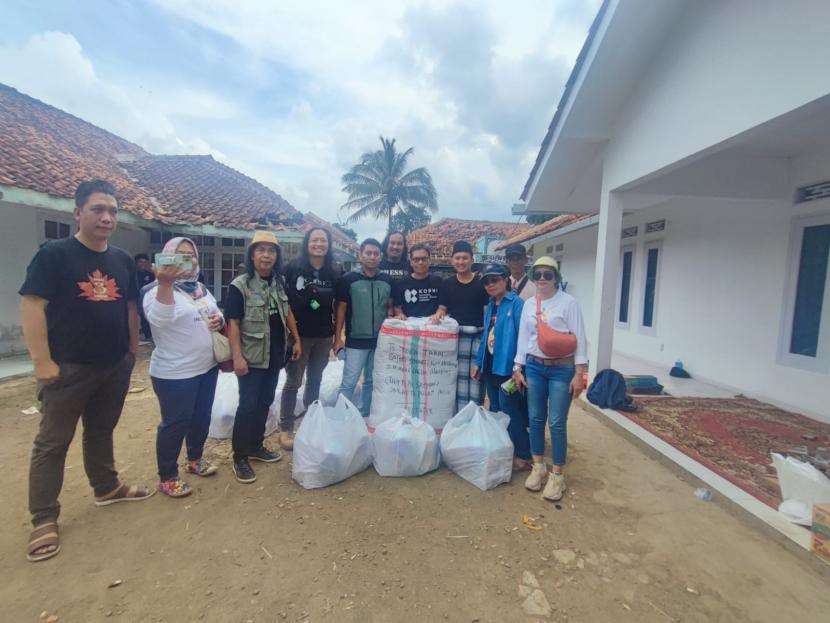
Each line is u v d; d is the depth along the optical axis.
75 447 3.72
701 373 6.51
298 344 3.69
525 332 3.28
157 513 2.81
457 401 4.04
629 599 2.16
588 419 4.95
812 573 2.36
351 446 3.26
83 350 2.48
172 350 2.93
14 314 6.84
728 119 3.61
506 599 2.15
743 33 3.44
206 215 9.16
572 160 6.45
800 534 2.57
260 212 10.18
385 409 3.83
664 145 4.45
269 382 3.50
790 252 5.21
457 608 2.09
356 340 3.97
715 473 3.38
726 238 6.11
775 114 3.15
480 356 3.76
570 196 7.67
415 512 2.90
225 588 2.17
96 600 2.07
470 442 3.29
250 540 2.56
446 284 4.09
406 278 4.12
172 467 3.03
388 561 2.41
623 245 8.75
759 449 3.86
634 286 8.28
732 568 2.39
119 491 2.91
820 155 4.85
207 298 3.22
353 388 4.00
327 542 2.56
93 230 2.46
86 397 2.55
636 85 4.92
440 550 2.52
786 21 3.05
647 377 5.90
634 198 6.06
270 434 4.23
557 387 3.11
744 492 3.07
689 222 6.82
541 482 3.25
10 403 4.86
